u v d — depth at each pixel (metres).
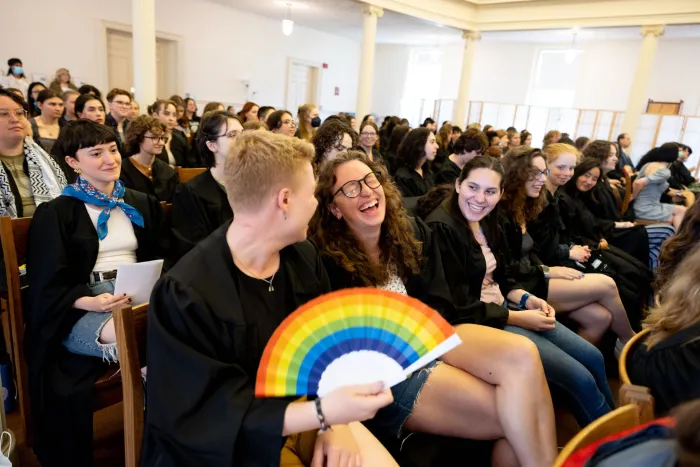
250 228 0.98
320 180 1.48
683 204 4.70
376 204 1.46
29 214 2.05
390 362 0.95
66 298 1.49
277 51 10.27
